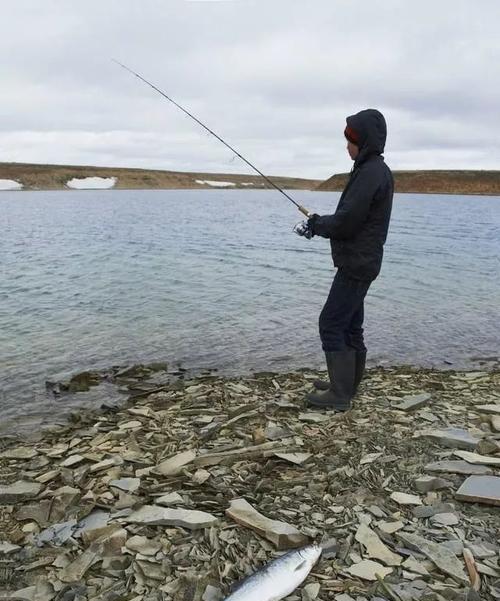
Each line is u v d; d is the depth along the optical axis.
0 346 10.63
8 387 8.34
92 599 3.03
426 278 20.28
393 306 15.34
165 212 70.94
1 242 31.77
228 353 10.33
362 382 7.66
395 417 5.77
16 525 3.90
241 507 3.86
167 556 3.39
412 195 190.00
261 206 97.88
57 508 4.04
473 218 64.81
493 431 5.39
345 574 3.21
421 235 40.19
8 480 4.90
